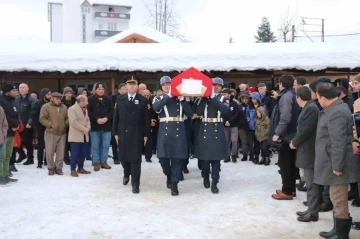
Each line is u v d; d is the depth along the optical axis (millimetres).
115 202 5594
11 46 13078
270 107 8875
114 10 57156
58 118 7438
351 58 11375
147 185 6680
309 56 11438
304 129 4652
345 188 4027
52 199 5742
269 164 8633
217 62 11508
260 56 11523
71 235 4320
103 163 8156
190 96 5902
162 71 11562
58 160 7520
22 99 8742
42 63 11531
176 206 5398
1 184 6598
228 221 4789
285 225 4668
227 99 8672
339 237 4043
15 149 7734
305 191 6254
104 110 7961
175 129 5949
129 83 6148
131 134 6102
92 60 11570
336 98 4047
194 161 9094
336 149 3871
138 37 18484
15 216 4961
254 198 5809
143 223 4699
